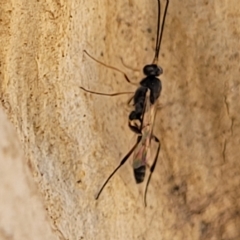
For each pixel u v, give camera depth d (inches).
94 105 4.5
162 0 4.6
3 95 4.3
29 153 4.3
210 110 4.7
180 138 4.7
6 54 4.3
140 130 4.6
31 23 4.3
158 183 4.7
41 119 4.3
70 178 4.4
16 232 4.0
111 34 4.6
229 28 4.6
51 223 4.3
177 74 4.7
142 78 4.6
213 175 4.7
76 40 4.4
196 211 4.7
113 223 4.5
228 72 4.7
